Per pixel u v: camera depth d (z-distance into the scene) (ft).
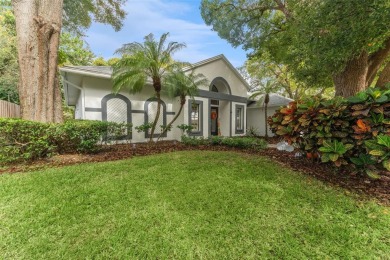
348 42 16.10
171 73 30.14
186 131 38.09
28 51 20.48
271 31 38.75
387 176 13.47
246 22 38.34
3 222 8.42
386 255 6.82
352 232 7.96
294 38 24.75
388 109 10.57
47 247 7.12
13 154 16.66
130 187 11.97
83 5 41.01
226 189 11.73
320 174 14.19
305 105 13.38
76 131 20.34
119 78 27.20
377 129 10.45
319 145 13.41
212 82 45.03
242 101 53.06
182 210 9.53
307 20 18.13
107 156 21.24
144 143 33.12
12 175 14.05
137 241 7.47
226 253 6.97
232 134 50.21
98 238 7.59
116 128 26.43
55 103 23.35
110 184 12.38
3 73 49.44
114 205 9.89
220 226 8.38
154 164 17.04
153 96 36.94
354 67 23.93
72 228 8.12
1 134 16.16
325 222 8.61
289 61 32.30
